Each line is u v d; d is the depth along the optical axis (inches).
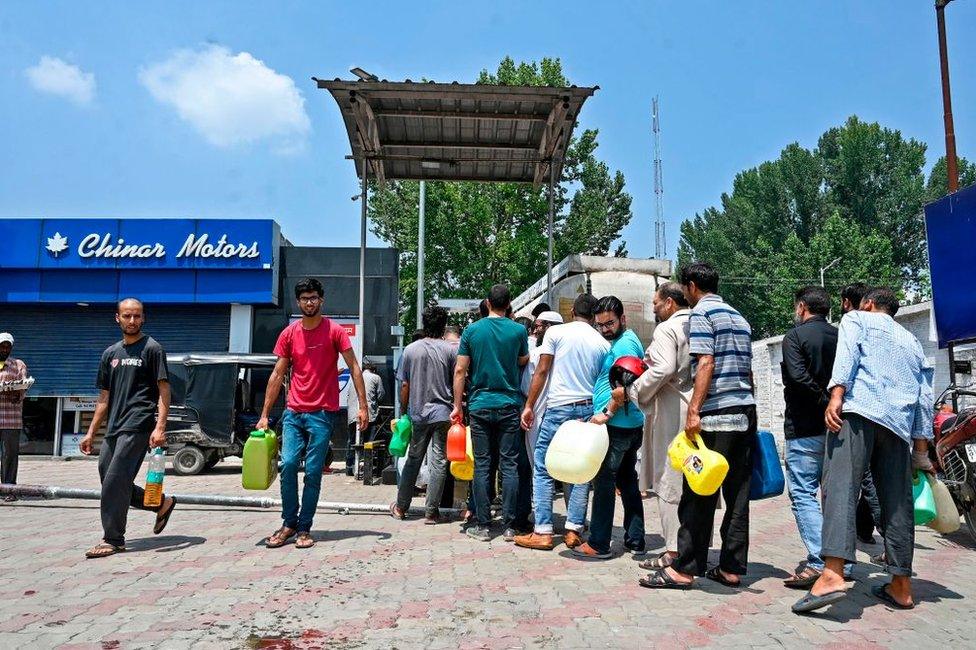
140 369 223.8
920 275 2069.4
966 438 236.5
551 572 193.6
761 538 251.4
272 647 136.9
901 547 165.6
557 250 1444.4
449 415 264.8
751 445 183.9
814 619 155.3
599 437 201.2
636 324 412.5
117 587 177.6
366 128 374.3
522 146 403.9
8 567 198.8
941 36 510.9
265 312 742.5
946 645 140.3
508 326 243.3
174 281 723.4
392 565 200.4
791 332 191.3
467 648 136.6
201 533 248.2
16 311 731.4
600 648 136.8
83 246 717.9
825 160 2237.9
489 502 239.3
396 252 753.0
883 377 165.8
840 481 161.6
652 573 188.2
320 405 231.3
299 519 228.8
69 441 722.2
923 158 2112.5
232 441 492.7
